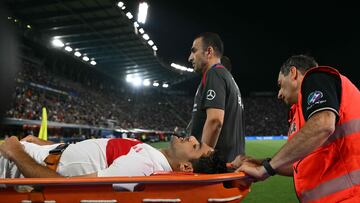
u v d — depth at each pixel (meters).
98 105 38.28
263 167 2.09
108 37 34.44
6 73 4.09
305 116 2.11
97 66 43.25
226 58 4.83
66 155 2.69
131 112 46.12
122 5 27.86
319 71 2.14
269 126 58.34
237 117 3.57
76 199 1.89
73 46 35.91
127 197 1.88
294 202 5.68
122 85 52.88
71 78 40.59
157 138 36.44
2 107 4.02
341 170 2.14
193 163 2.53
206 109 3.38
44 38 31.75
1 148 2.54
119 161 2.41
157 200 1.89
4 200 1.92
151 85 58.62
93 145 2.71
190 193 1.88
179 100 61.56
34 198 1.89
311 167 2.28
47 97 28.88
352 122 2.11
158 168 2.51
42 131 6.82
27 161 2.43
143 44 37.34
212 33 3.78
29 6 25.95
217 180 1.88
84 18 29.25
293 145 2.02
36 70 31.30
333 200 2.14
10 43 4.12
